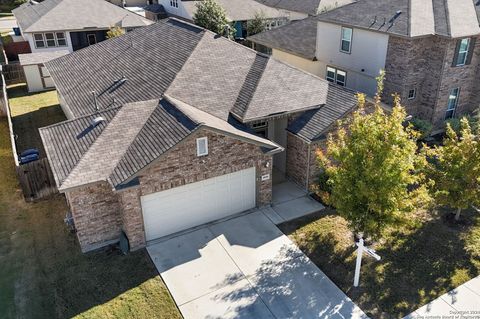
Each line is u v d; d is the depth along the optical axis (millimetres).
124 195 14305
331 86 20094
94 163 14852
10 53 38750
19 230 16656
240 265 14516
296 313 12578
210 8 40531
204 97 18359
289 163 19578
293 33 31516
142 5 63062
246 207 17547
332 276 13992
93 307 12922
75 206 14562
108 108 18156
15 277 14242
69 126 16953
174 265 14539
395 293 13266
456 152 14867
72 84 22719
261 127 19625
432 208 17562
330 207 17688
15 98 31391
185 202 15867
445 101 24062
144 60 22266
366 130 12273
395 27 22641
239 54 21859
